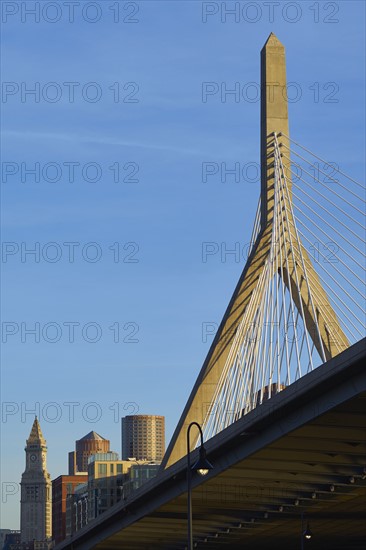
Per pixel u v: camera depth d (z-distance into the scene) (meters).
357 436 70.88
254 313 96.44
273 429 72.19
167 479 95.44
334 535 129.75
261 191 103.38
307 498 95.06
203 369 97.88
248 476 87.19
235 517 113.56
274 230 98.50
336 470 83.38
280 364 85.38
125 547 151.38
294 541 138.38
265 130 104.38
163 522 120.88
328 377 59.28
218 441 79.31
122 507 116.94
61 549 168.38
